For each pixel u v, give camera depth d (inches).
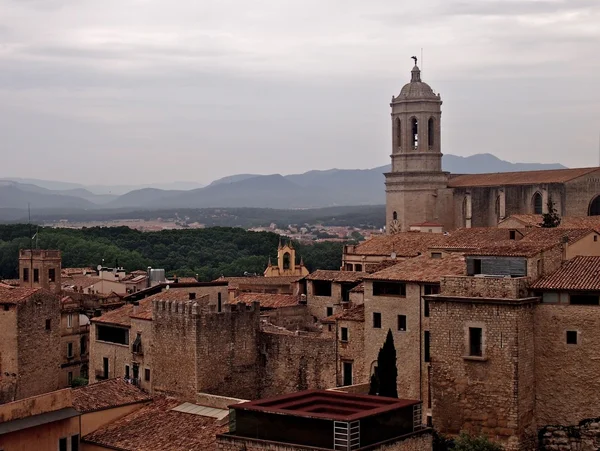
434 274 4443.9
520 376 3772.1
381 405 3174.2
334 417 2955.2
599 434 3747.5
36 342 6003.9
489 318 3818.9
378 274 4608.8
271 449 3016.7
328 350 4813.0
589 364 3782.0
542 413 3868.1
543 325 3865.7
